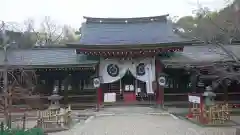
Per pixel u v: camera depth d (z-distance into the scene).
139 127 17.48
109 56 26.86
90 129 17.19
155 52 25.98
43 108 26.03
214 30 15.62
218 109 18.58
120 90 28.45
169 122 19.23
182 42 24.45
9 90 15.23
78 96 27.69
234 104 26.05
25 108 24.34
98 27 30.50
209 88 19.12
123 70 27.27
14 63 26.83
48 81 27.55
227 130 16.50
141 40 26.94
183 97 27.47
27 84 22.84
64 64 25.84
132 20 31.36
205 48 30.41
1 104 15.67
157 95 27.00
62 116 17.89
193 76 26.44
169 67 25.75
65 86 27.55
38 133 13.64
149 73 27.12
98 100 25.72
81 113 23.66
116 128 17.28
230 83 26.91
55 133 16.23
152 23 30.92
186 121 19.67
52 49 31.19
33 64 26.02
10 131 13.13
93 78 26.08
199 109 19.94
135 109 25.00
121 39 27.50
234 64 14.23
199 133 15.74
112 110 24.70
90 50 25.16
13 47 30.45
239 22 12.46
